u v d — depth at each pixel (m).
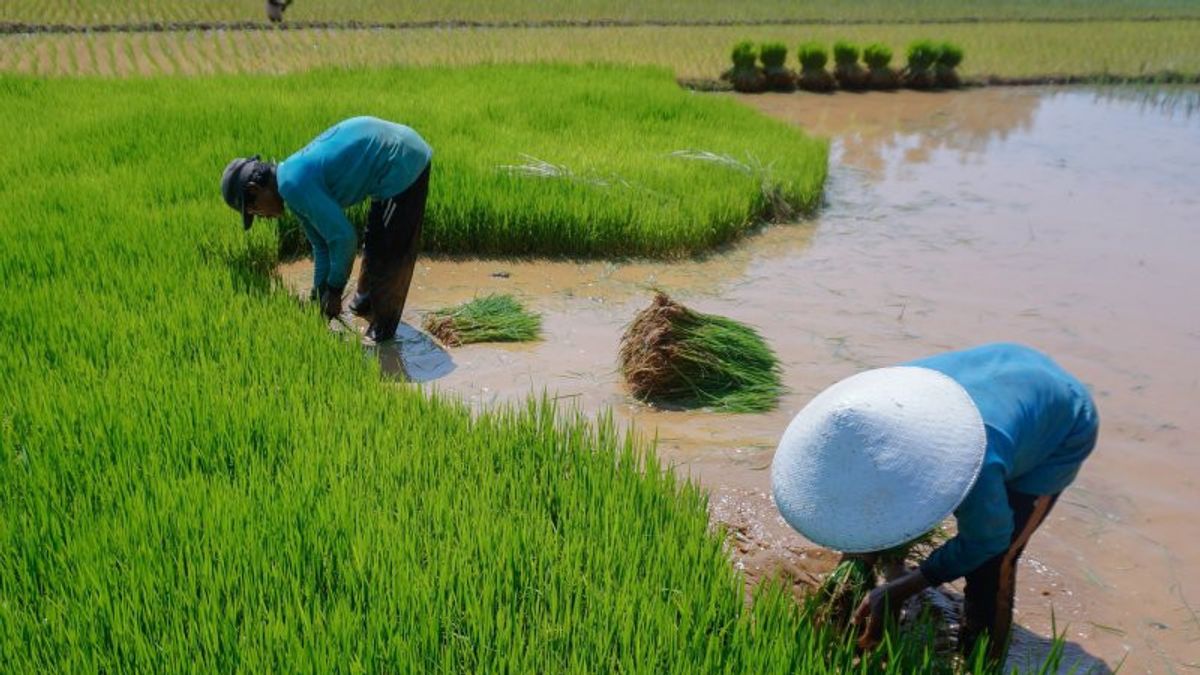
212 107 11.20
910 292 8.05
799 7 30.73
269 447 4.48
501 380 6.21
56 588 3.51
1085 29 28.17
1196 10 34.62
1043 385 3.19
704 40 23.06
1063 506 5.02
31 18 20.61
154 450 4.44
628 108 12.89
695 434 5.65
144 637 3.27
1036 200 11.21
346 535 3.87
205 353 5.54
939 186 11.77
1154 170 13.02
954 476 2.77
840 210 10.53
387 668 3.21
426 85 13.97
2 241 6.89
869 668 3.30
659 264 8.53
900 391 2.91
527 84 14.18
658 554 3.80
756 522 4.80
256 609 3.39
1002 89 20.39
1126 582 4.44
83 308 5.88
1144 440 5.73
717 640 3.35
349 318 7.04
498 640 3.26
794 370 6.50
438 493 4.15
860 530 2.78
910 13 30.62
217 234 7.47
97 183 8.42
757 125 12.76
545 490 4.38
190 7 23.41
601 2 28.84
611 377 6.32
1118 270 8.79
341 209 5.90
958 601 4.16
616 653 3.34
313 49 19.36
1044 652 3.96
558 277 8.11
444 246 8.48
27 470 4.26
